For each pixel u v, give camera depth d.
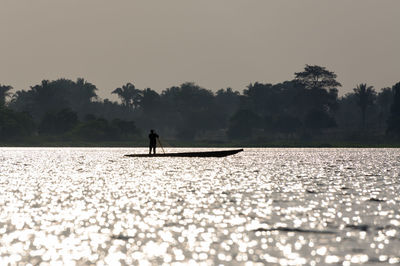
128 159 186.12
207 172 116.38
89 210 54.84
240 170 123.94
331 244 37.88
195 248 36.84
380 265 32.41
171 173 113.19
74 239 39.88
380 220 47.81
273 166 142.38
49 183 89.19
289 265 32.41
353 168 133.50
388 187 80.06
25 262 33.28
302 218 49.16
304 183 88.25
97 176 105.38
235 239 39.69
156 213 52.59
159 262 33.19
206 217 49.91
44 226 45.31
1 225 45.84
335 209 55.12
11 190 77.12
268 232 42.28
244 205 58.78
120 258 34.19
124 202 61.97
